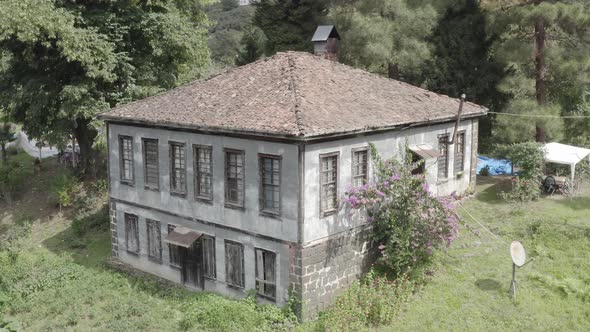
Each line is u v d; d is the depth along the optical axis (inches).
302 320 637.3
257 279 683.4
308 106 669.3
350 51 1242.6
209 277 746.2
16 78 1126.4
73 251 964.6
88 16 1053.8
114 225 890.1
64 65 1087.0
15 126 1641.2
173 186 778.8
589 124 1211.2
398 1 1180.5
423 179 723.4
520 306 640.4
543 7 967.6
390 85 883.4
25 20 938.7
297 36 1508.4
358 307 620.4
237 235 699.4
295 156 619.5
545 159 956.6
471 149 973.2
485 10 1214.3
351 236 695.1
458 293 674.8
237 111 697.0
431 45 1247.5
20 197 1224.2
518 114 1045.8
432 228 692.7
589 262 722.2
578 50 1007.0
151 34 1095.0
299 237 627.8
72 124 1120.2
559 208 890.1
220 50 2299.5
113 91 1098.1
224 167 700.7
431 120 800.3
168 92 866.1
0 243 1024.9
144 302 735.1
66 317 699.4
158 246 816.3
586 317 622.2
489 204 943.7
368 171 710.5
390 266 701.3
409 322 621.3
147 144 812.6
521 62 1075.3
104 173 1235.2
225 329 621.3
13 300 760.3
